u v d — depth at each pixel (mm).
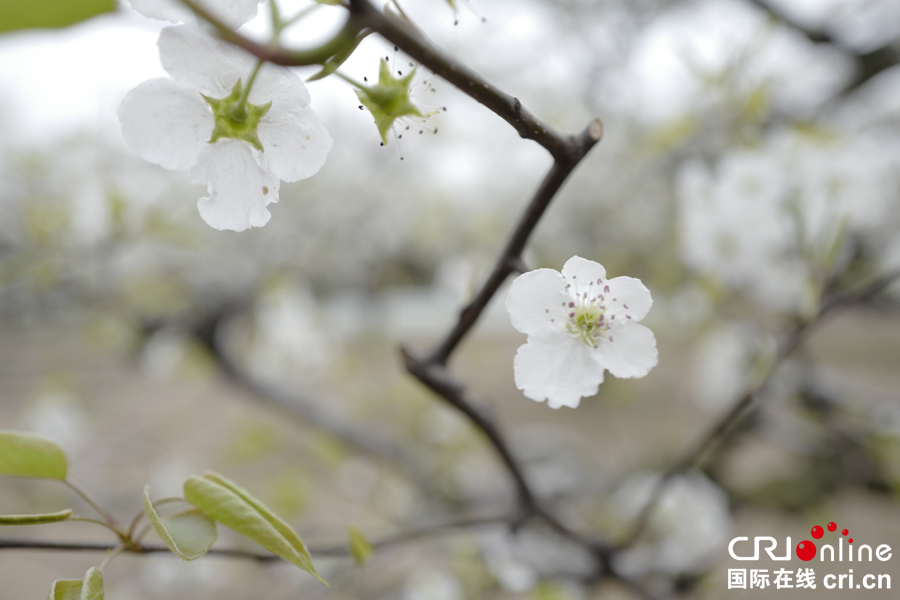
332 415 916
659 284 851
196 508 259
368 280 1339
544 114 955
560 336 260
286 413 988
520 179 1097
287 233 1087
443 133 1021
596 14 844
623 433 1126
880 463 599
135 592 812
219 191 245
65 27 213
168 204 758
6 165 777
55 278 759
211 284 945
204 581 785
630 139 887
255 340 980
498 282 276
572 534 388
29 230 708
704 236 516
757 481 664
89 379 1365
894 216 517
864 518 949
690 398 1122
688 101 592
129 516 792
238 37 213
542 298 260
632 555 637
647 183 905
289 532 255
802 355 635
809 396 643
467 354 1396
